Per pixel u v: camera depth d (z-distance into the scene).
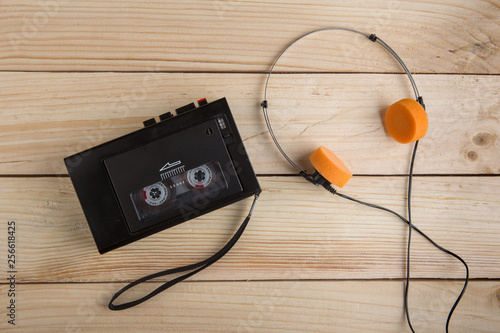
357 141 1.14
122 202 0.97
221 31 1.13
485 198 1.15
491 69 1.15
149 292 1.11
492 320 1.14
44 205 1.09
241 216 1.12
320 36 1.14
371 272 1.14
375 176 1.14
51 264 1.09
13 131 1.09
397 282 1.14
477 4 1.15
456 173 1.15
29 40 1.10
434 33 1.16
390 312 1.14
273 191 1.12
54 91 1.10
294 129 1.13
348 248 1.13
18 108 1.09
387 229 1.14
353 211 1.13
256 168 1.12
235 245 1.12
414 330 1.14
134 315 1.11
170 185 1.00
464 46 1.15
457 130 1.15
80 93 1.10
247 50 1.13
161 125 0.99
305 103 1.13
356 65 1.14
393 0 1.15
